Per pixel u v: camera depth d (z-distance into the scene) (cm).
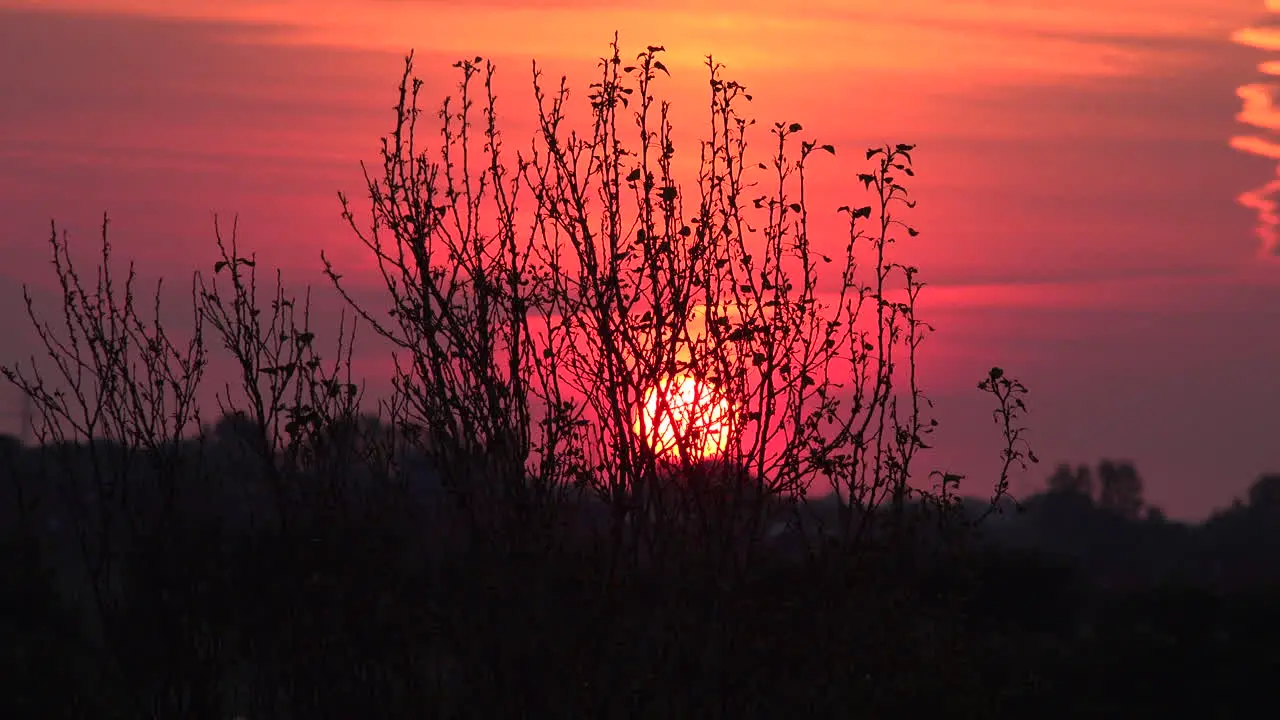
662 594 2502
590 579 2453
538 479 2477
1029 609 8581
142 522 2503
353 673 2469
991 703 2830
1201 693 6656
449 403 2473
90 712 2456
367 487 2553
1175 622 8856
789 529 2642
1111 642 7462
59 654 2539
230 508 2591
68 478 2548
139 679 2450
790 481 2555
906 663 2588
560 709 2422
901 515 2619
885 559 2628
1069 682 6650
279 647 2481
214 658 2488
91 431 2544
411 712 2417
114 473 2539
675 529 2525
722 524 2522
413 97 2606
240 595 2489
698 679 2481
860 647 2558
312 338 2533
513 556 2428
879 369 2617
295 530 2464
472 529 2461
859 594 2583
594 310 2514
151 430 2558
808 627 2547
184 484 2559
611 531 2505
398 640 2442
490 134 2586
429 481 2619
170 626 2477
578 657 2428
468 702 2461
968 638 2852
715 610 2500
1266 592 9038
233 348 2538
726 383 2520
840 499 2602
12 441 2597
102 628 2502
